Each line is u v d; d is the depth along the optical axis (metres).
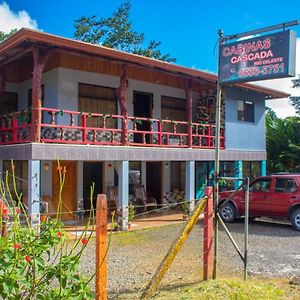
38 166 11.34
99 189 15.84
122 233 12.31
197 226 13.54
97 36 34.41
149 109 17.28
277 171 23.88
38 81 11.59
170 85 17.97
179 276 7.58
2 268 3.52
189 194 15.72
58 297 3.71
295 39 6.76
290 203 13.16
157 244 10.72
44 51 11.66
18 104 16.25
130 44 35.50
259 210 13.90
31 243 3.80
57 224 4.07
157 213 16.64
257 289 6.53
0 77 14.05
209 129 17.16
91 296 3.93
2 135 13.70
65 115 14.21
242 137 19.25
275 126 25.17
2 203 4.47
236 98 18.98
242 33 7.13
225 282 6.67
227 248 10.27
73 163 15.06
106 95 15.45
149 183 18.14
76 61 14.49
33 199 11.06
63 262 3.87
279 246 10.59
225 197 14.74
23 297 3.74
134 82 16.58
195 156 16.12
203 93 19.00
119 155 13.24
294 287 6.92
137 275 7.74
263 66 6.91
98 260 4.91
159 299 5.88
